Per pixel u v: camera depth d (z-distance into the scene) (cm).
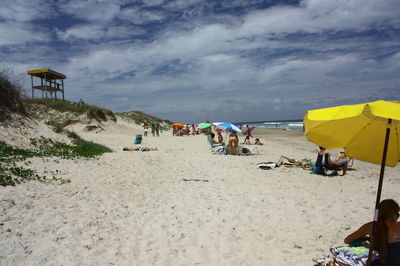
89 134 2620
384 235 344
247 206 680
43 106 2884
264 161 1373
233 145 1634
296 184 909
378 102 279
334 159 1107
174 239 503
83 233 491
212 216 614
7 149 970
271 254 457
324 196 771
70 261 403
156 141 2530
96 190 739
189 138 3127
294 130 5559
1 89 1258
